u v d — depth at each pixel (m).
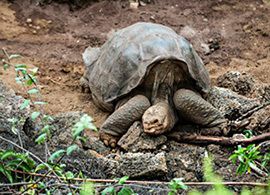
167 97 7.68
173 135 7.49
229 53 10.24
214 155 7.23
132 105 7.49
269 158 6.78
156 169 6.62
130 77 7.66
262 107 7.60
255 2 11.80
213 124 7.66
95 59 8.80
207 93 8.02
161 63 7.46
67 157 6.83
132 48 7.81
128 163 6.70
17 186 6.03
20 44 10.05
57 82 9.10
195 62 7.89
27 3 11.23
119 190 6.18
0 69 9.06
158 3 11.60
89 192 5.36
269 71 9.71
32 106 8.04
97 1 11.40
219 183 3.78
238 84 8.59
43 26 10.66
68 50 10.04
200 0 11.69
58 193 5.92
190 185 6.27
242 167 6.23
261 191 5.55
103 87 8.01
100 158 6.89
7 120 6.98
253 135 7.59
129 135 7.34
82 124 4.87
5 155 5.82
